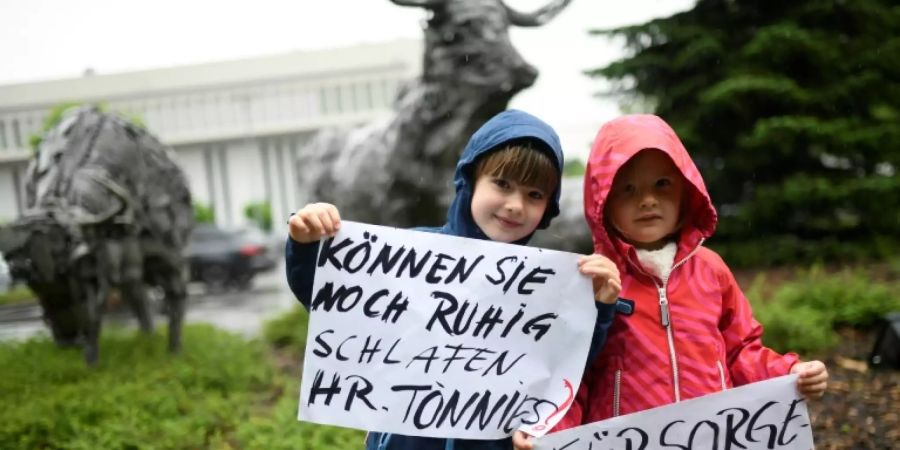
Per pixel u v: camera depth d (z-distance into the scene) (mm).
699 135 11414
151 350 7598
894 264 9367
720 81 11242
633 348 2275
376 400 2150
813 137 10414
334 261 2166
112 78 40469
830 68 10680
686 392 2236
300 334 8039
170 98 40969
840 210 11281
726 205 11891
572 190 7367
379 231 2186
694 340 2268
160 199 7680
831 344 6383
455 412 2160
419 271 2195
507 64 6633
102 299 6707
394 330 2174
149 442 4668
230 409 5367
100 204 6809
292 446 4305
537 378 2182
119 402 5457
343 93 41188
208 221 32594
